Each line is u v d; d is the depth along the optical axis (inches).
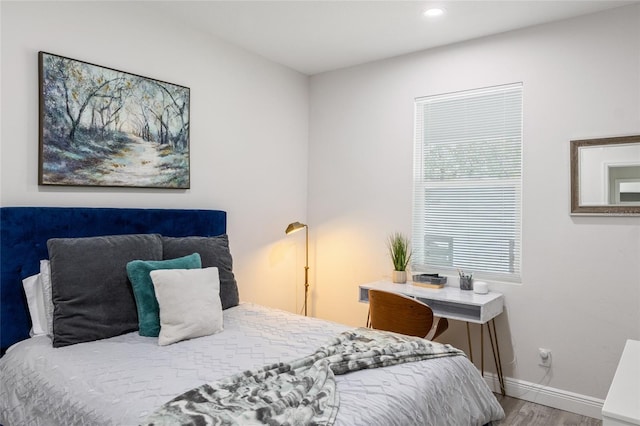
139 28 109.9
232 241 136.9
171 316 85.6
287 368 69.3
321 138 163.6
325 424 53.0
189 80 122.7
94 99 100.0
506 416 110.7
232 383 63.2
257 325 97.3
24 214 87.4
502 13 112.7
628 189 105.8
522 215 121.3
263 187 147.6
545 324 117.6
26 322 88.0
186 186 120.9
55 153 93.4
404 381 68.2
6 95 87.0
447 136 136.6
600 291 110.0
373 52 142.1
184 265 97.2
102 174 101.7
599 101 110.1
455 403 73.4
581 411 112.0
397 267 138.3
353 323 154.6
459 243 134.6
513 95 124.6
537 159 119.0
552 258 116.6
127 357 75.5
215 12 114.7
